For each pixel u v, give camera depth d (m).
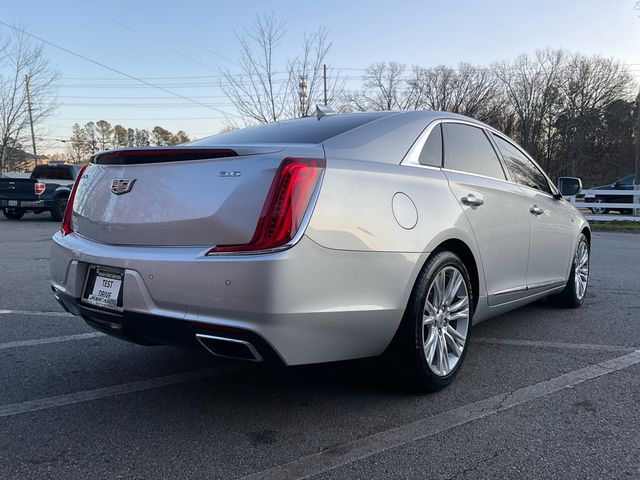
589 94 48.47
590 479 2.28
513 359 3.84
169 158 2.73
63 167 16.53
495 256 3.72
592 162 49.38
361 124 3.26
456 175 3.49
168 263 2.54
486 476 2.30
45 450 2.52
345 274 2.60
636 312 5.26
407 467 2.38
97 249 2.87
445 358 3.25
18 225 14.56
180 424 2.81
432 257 3.10
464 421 2.83
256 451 2.52
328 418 2.88
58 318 4.86
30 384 3.35
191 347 2.68
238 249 2.43
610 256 9.44
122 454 2.49
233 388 3.31
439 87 42.84
